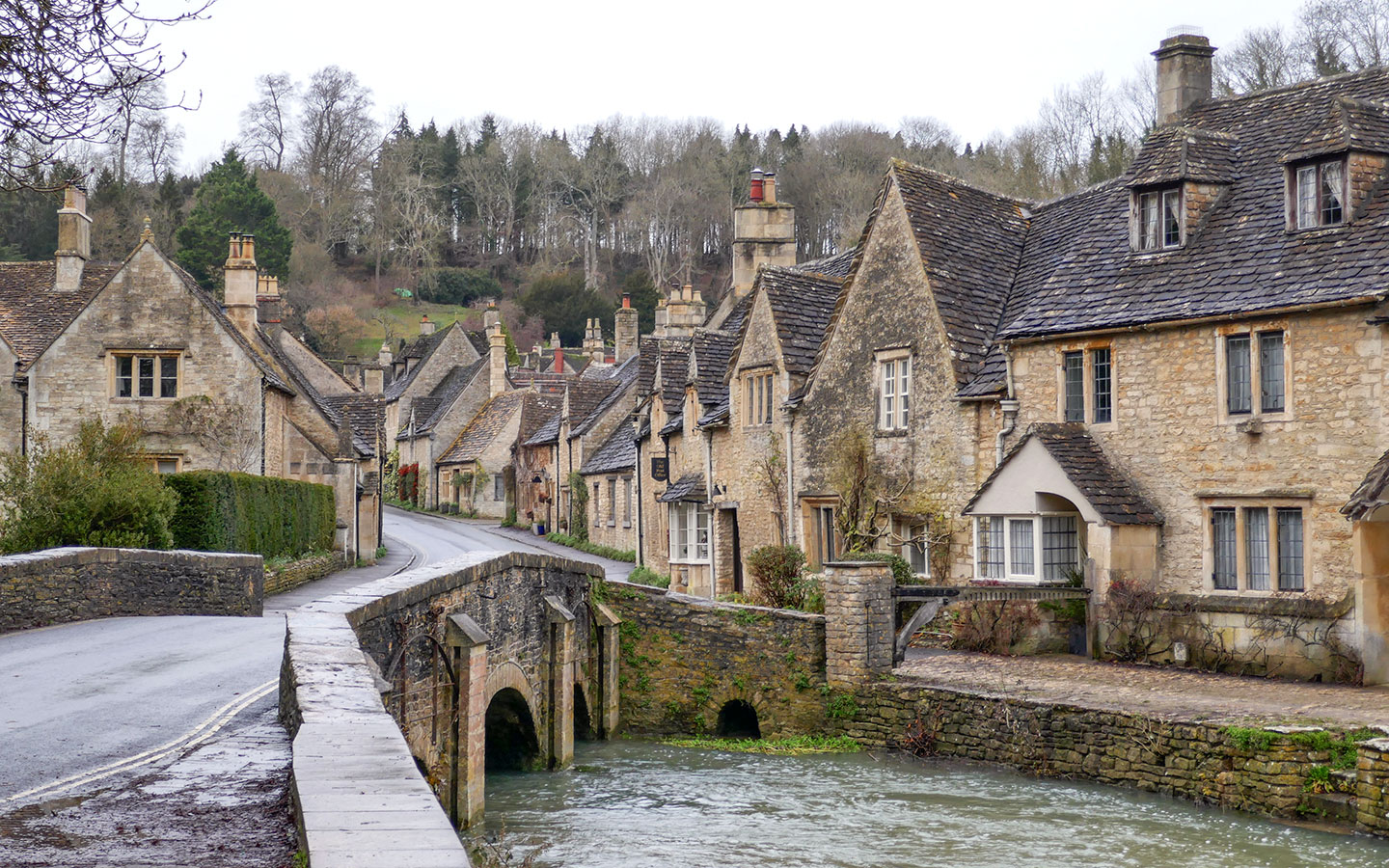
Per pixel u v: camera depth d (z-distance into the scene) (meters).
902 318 25.61
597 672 22.22
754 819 15.82
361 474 44.06
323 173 122.81
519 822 15.90
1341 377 18.59
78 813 8.57
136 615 22.50
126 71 9.20
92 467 25.73
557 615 19.66
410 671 14.45
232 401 36.06
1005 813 15.46
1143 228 22.58
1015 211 28.41
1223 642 19.53
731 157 125.44
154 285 36.00
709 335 35.56
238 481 28.83
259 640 18.39
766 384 29.70
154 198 96.81
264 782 9.45
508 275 130.12
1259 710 15.99
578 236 131.50
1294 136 22.22
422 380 81.50
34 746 10.87
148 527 25.41
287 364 44.22
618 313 74.38
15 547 24.30
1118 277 22.41
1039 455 21.58
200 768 9.91
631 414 46.41
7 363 36.31
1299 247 19.97
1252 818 14.64
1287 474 19.19
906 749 19.05
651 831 15.28
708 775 18.58
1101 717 16.48
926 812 15.77
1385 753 13.64
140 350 35.75
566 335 112.38
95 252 86.12
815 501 27.86
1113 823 14.77
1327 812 14.18
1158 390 20.98
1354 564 18.17
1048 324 22.47
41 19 8.82
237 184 98.62
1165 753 15.70
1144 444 21.19
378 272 120.69
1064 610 21.36
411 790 6.67
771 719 21.19
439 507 71.88
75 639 18.58
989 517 22.58
